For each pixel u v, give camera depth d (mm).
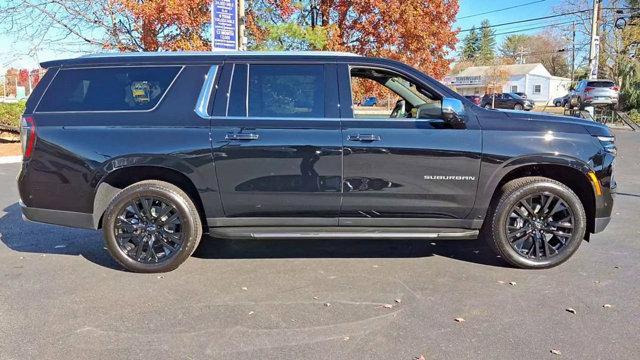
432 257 5301
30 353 3330
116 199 4727
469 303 4105
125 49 14938
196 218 4801
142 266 4793
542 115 4887
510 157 4625
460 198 4688
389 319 3812
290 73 4754
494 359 3232
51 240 5977
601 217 4840
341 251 5523
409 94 5395
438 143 4594
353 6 15445
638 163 13016
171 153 4602
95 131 4664
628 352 3318
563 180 4996
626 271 4840
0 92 36875
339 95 4715
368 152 4578
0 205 7973
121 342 3475
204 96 4715
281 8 14883
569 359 3232
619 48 41625
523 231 4844
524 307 4023
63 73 4824
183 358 3262
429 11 15922
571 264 5043
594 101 26578
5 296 4270
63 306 4066
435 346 3400
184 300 4184
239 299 4203
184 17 13219
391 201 4672
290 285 4512
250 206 4707
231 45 10719
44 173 4727
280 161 4602
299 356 3275
